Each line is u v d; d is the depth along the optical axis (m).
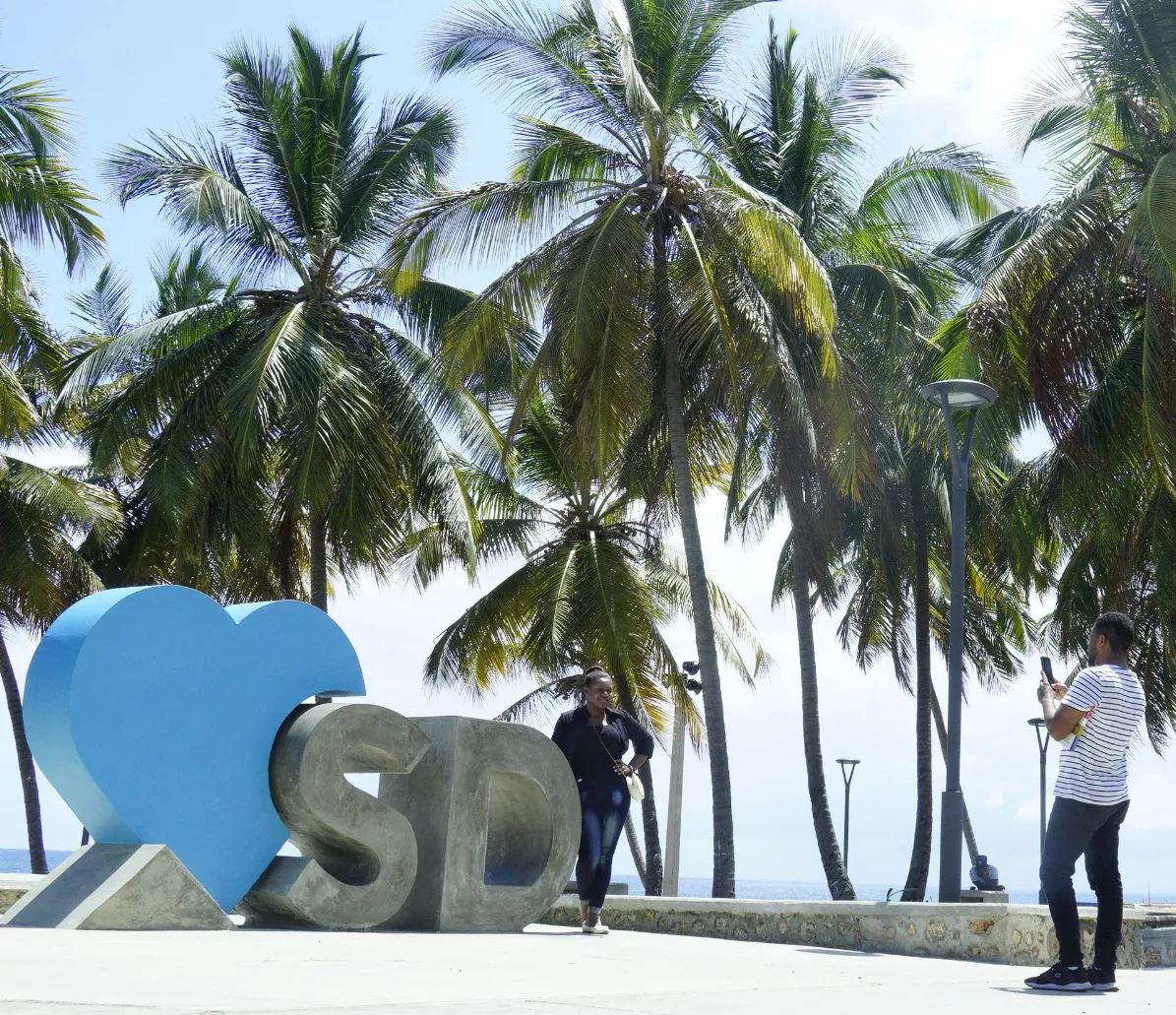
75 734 8.55
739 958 7.57
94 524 24.56
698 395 20.25
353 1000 4.55
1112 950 6.30
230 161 23.12
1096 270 18.22
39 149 18.09
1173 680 21.97
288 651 9.64
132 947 6.43
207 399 21.95
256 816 9.27
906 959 8.43
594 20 18.23
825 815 22.27
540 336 23.70
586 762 9.62
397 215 23.14
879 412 20.20
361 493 22.14
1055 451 20.56
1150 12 16.92
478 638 26.48
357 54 23.59
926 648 26.08
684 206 18.88
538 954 7.16
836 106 21.28
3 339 19.62
